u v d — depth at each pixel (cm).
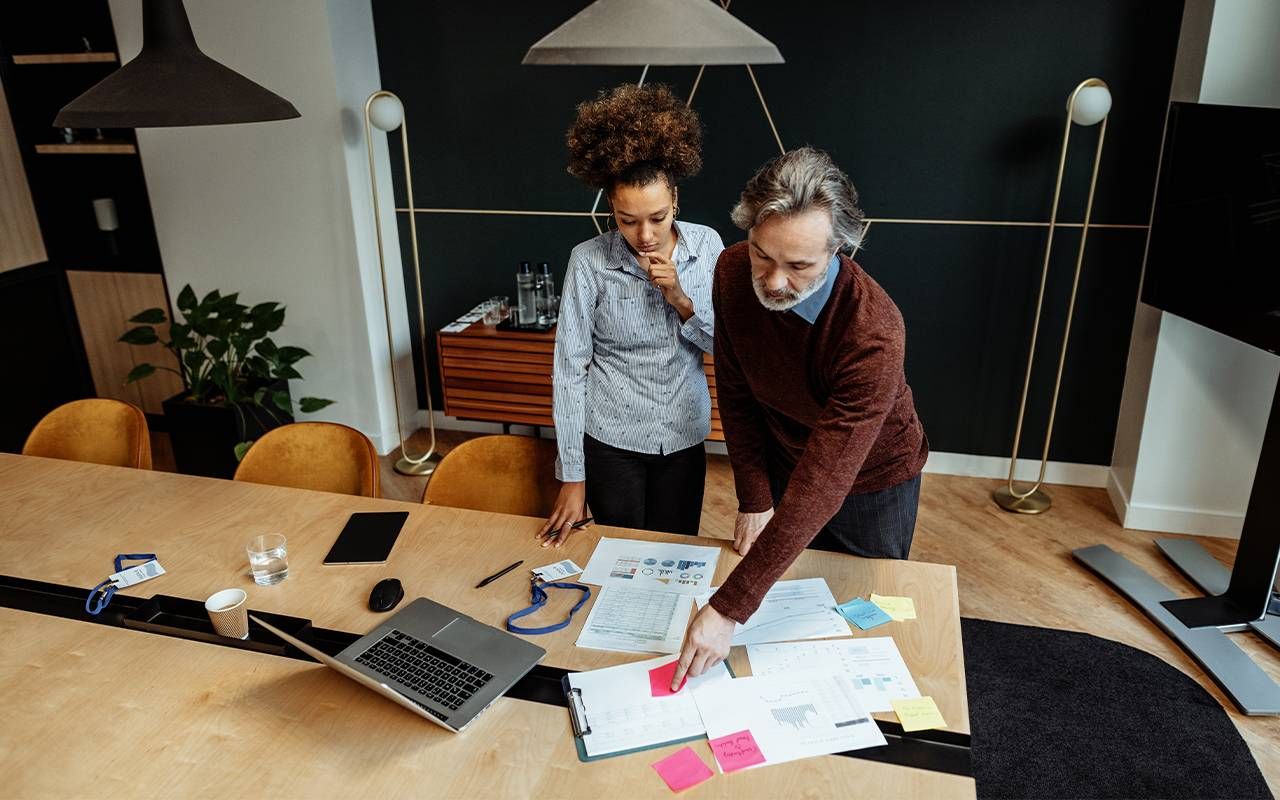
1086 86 310
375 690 153
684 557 191
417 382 446
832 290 154
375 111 352
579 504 211
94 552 202
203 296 417
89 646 168
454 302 422
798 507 149
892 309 155
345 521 213
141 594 185
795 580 181
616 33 123
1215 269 275
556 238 399
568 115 378
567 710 149
